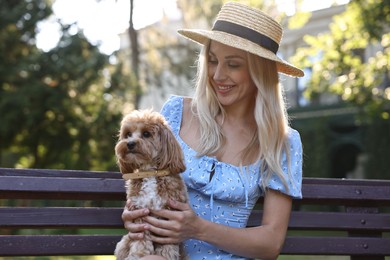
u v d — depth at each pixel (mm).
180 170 3217
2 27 16797
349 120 21406
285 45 23578
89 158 18312
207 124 3516
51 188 3664
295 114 22859
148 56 22062
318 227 4098
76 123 17438
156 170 3186
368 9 14180
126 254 3129
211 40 3574
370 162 19766
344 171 23156
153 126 3203
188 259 3324
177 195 3184
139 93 18828
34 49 17172
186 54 21828
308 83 15609
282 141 3539
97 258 11414
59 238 3701
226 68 3506
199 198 3439
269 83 3543
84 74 17016
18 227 3656
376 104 15133
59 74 16812
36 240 3668
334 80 17516
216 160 3453
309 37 15453
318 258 11312
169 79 22203
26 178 3631
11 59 16969
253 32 3541
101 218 3758
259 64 3506
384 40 14617
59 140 17672
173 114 3654
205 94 3619
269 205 3500
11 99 16328
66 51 16953
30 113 16641
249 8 3584
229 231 3285
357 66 15016
